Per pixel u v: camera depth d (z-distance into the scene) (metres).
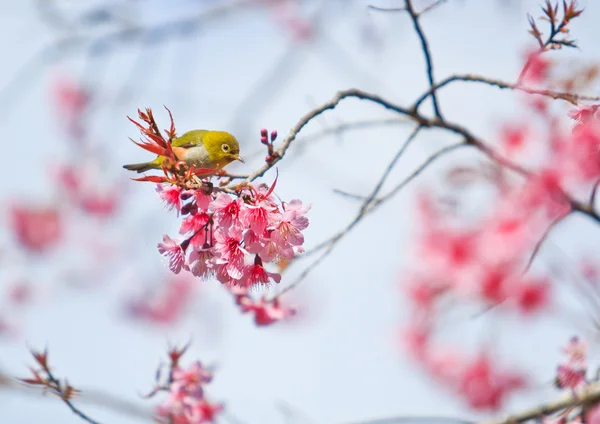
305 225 7.54
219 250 7.51
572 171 14.23
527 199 15.72
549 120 13.65
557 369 11.03
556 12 8.85
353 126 10.92
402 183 10.69
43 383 9.39
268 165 7.80
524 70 9.41
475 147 11.35
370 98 9.55
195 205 7.63
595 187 11.53
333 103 8.84
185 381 11.28
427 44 10.12
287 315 11.61
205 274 7.70
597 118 8.98
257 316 11.59
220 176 7.89
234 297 11.64
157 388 11.26
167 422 11.02
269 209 7.47
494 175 14.38
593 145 13.24
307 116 8.52
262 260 7.55
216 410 11.39
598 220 11.63
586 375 10.92
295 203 7.57
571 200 11.68
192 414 11.20
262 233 7.48
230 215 7.53
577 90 9.79
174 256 7.69
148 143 7.43
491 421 10.66
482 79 9.78
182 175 7.49
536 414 10.70
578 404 10.57
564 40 8.94
